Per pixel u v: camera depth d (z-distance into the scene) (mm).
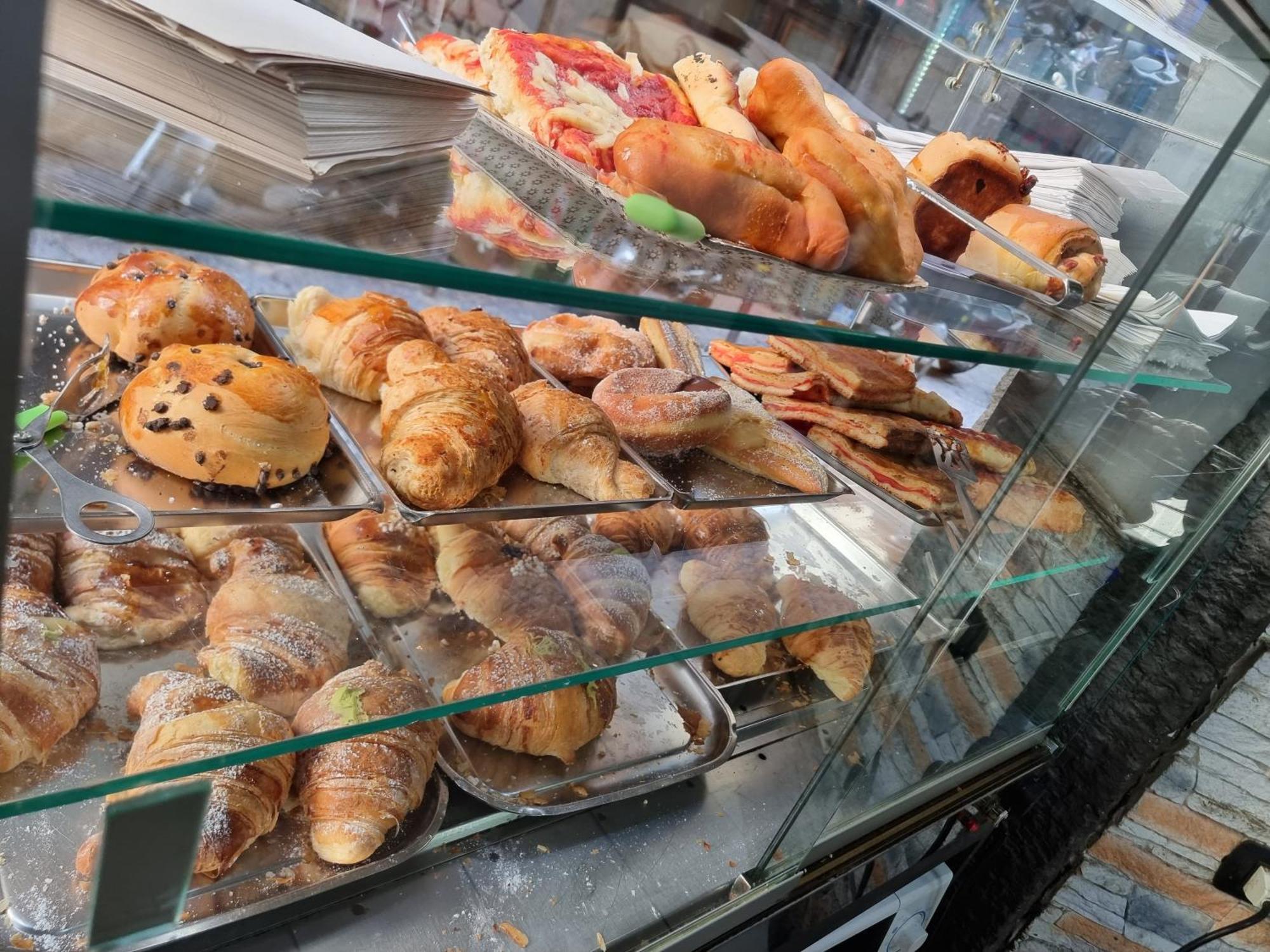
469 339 1065
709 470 1175
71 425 776
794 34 1097
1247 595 1601
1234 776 1748
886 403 1337
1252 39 1137
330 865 882
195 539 840
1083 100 1321
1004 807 1896
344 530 932
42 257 868
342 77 568
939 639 1255
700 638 1053
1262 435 1486
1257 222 1076
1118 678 1727
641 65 977
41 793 630
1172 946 1925
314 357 984
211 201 499
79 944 744
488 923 1003
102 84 513
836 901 1366
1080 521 1322
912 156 1193
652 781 1118
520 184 726
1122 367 1120
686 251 795
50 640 677
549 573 991
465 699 874
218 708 732
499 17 887
